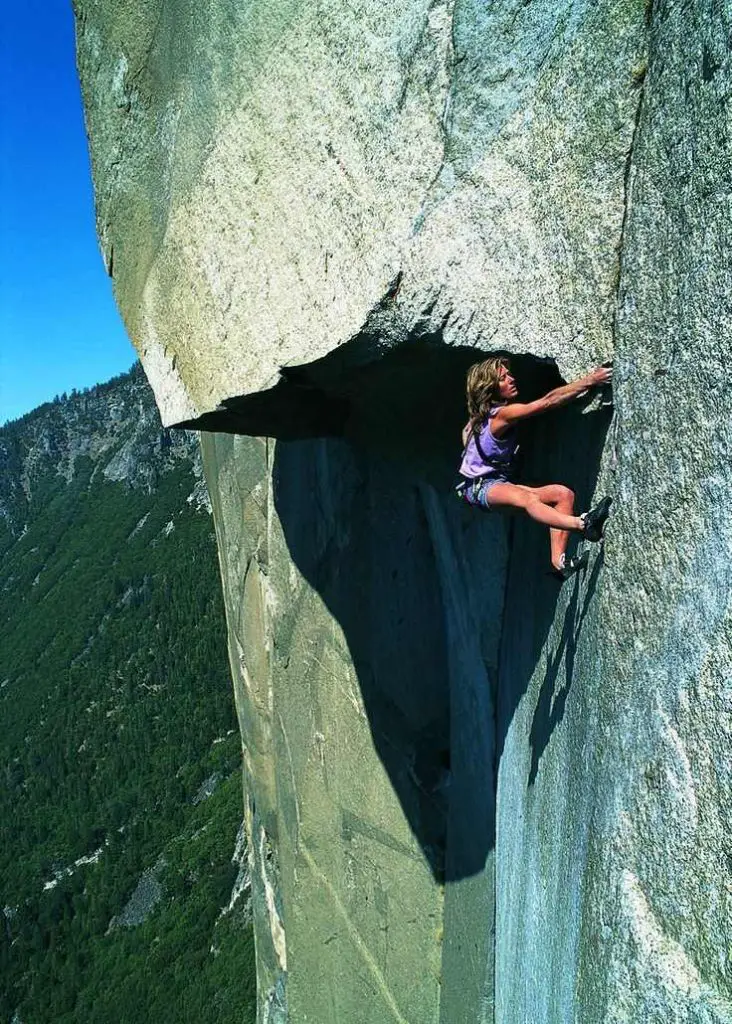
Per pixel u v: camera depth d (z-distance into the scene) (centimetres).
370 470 705
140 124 571
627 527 273
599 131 281
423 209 362
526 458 416
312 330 432
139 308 614
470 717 596
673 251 240
